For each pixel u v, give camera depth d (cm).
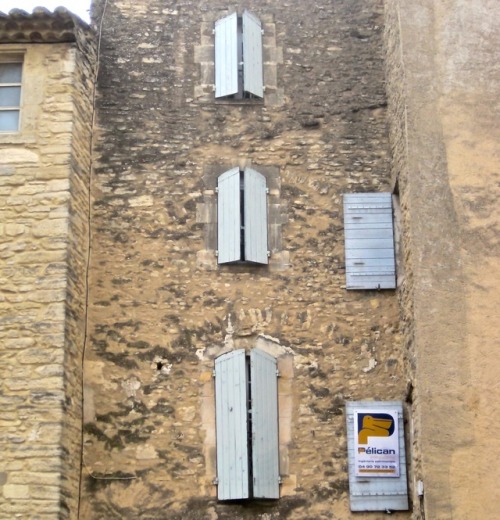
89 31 1089
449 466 915
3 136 1002
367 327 1046
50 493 883
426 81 1045
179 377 1018
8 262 959
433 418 930
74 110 1023
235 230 1061
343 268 1067
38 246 965
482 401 934
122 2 1171
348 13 1184
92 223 1067
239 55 1145
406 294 1019
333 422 1010
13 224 972
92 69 1106
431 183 1008
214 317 1040
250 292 1051
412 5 1077
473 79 1046
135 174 1091
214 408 1008
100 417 999
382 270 1066
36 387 916
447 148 1020
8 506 879
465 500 904
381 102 1139
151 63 1143
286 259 1067
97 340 1026
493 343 952
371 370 1030
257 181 1087
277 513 979
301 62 1155
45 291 948
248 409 1001
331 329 1043
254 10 1178
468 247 985
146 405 1006
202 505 979
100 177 1088
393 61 1109
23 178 988
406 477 991
